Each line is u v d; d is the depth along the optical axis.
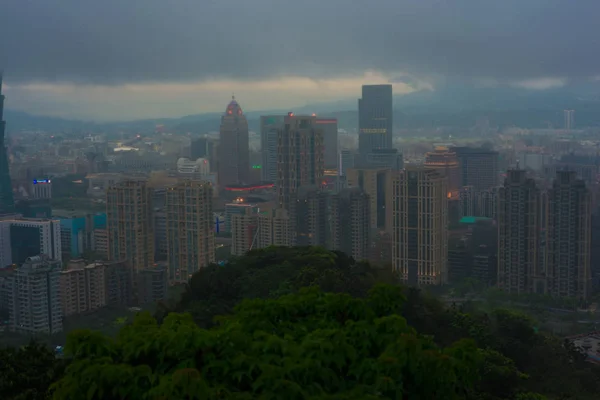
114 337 13.30
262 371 11.05
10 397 17.62
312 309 14.17
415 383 11.76
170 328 12.67
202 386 10.45
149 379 11.12
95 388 11.04
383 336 12.54
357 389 11.12
